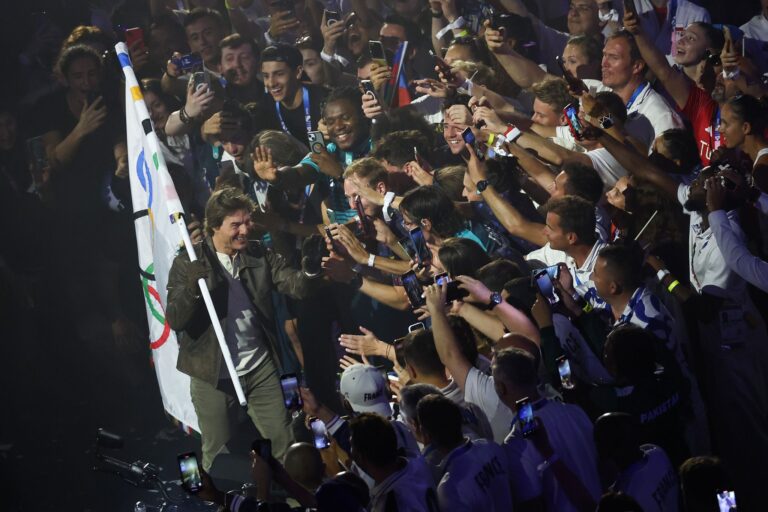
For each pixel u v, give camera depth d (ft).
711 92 96.22
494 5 120.78
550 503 58.54
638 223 82.48
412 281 71.15
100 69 127.65
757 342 78.07
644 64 96.32
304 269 94.17
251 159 107.55
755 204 76.79
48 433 115.34
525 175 89.81
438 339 66.28
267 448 54.13
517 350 61.00
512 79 108.99
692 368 78.54
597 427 57.21
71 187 130.31
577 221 77.25
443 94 101.65
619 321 72.08
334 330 99.14
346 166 107.76
